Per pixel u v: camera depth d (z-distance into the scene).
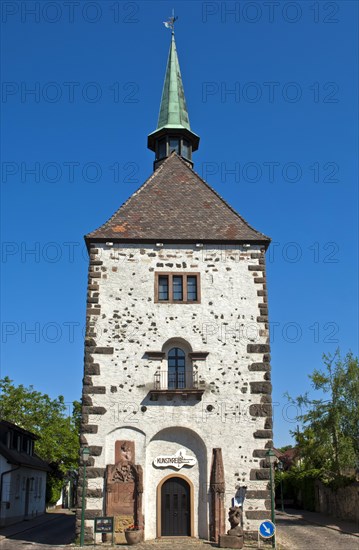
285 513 44.09
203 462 22.81
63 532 28.95
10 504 34.03
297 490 52.84
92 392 23.16
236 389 23.52
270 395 23.50
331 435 35.91
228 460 22.61
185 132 33.28
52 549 21.25
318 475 43.75
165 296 24.84
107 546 20.59
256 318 24.58
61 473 52.88
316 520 36.53
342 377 36.03
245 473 22.48
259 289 25.03
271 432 22.97
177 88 35.25
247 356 23.98
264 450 22.73
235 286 25.05
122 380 23.38
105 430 22.73
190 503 22.41
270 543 21.48
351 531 28.95
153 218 26.77
